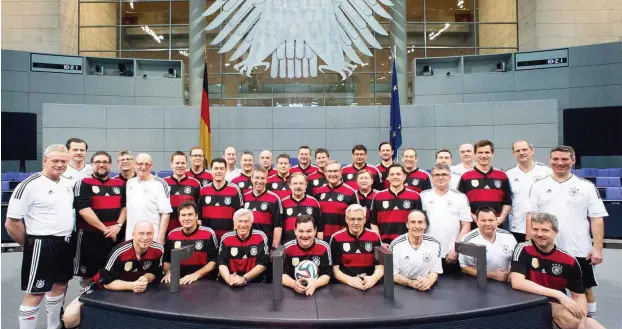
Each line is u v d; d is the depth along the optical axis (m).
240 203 3.74
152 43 12.56
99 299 2.49
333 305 2.37
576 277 2.63
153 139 8.96
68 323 2.71
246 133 9.27
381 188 4.46
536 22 11.02
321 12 9.57
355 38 9.68
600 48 9.59
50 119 8.55
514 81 9.86
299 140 9.25
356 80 11.94
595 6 10.95
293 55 9.58
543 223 2.59
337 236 3.04
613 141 8.30
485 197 3.66
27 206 2.78
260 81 11.85
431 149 9.00
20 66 9.68
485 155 3.69
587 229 2.98
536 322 2.43
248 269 3.04
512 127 8.70
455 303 2.38
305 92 11.96
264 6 9.60
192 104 10.35
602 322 3.11
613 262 5.00
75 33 11.77
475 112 8.87
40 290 2.75
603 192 6.48
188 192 3.87
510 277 2.81
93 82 9.91
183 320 2.23
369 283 2.71
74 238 3.20
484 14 12.62
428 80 9.95
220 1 9.70
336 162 3.88
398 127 7.43
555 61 9.81
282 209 3.71
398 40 10.32
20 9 11.01
